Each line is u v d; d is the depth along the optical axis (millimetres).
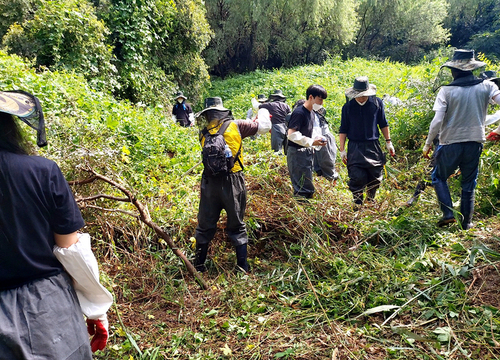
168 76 13469
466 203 3982
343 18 26891
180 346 2814
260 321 2961
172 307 3285
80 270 1646
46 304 1530
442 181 4066
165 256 3936
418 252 3615
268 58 28328
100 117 6883
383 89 14352
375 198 4863
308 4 24984
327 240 3826
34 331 1470
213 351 2740
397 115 7527
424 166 5070
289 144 4559
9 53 9117
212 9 24797
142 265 3727
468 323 2705
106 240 3865
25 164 1541
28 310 1489
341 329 2801
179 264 3781
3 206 1474
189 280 3625
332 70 19281
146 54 12055
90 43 9875
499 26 37938
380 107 4625
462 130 3842
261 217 4184
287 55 26938
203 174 3588
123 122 7180
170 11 13203
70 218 1622
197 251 3748
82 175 3611
